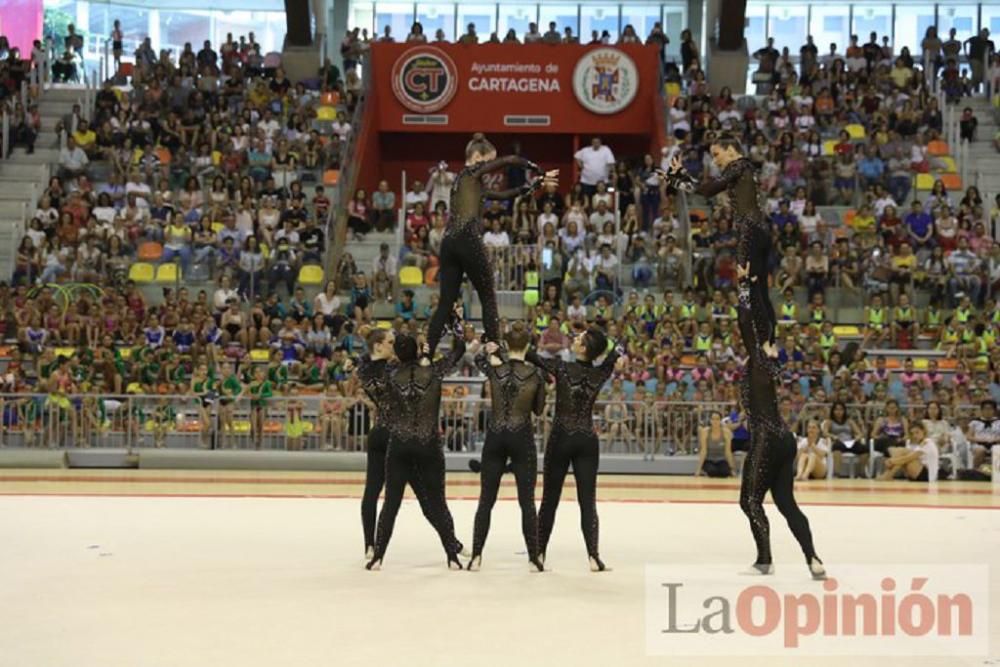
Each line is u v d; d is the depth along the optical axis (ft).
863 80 103.24
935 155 95.45
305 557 34.86
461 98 101.14
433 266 81.71
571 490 56.03
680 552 36.37
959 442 64.28
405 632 25.22
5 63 102.06
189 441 65.72
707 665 23.02
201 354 72.18
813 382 69.87
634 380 68.85
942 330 76.74
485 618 26.71
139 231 83.35
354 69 106.73
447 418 65.46
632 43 100.83
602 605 28.25
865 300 79.66
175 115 96.17
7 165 93.66
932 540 39.11
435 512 33.50
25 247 81.87
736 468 65.16
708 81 105.91
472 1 117.29
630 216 84.02
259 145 92.53
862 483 62.03
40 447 65.21
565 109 100.78
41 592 29.12
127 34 120.78
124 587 29.81
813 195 89.51
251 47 107.45
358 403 65.62
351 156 94.27
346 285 81.25
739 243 33.32
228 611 27.17
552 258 79.15
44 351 71.05
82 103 101.30
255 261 80.48
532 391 33.45
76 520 42.22
